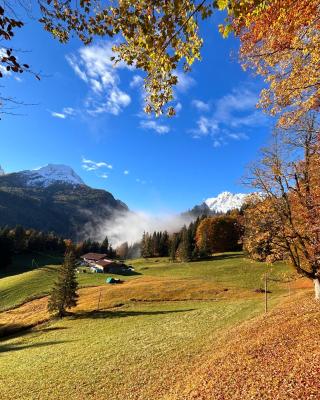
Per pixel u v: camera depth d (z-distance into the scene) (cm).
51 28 664
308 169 2106
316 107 1088
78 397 2209
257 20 819
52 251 16300
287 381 1395
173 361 2516
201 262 10919
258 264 9125
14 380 2758
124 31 657
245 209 2500
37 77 536
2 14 498
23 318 6288
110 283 8719
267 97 1130
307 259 2267
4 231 14100
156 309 5738
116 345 3459
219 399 1498
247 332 2541
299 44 909
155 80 732
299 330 2034
